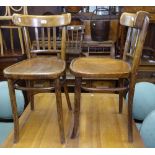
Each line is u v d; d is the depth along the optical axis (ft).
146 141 5.24
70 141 4.99
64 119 5.92
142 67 9.21
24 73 4.52
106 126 5.60
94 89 4.74
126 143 4.91
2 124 6.48
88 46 9.23
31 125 5.69
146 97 6.42
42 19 5.77
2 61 9.09
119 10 9.05
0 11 9.93
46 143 4.94
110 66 4.99
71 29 8.70
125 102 6.72
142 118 6.52
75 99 4.81
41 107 6.64
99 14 9.65
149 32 9.93
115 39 9.45
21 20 5.79
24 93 7.18
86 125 5.64
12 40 9.88
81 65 5.06
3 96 6.42
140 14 4.77
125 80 5.51
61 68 4.85
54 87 4.65
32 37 9.68
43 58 5.89
